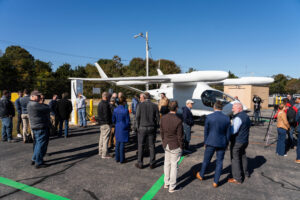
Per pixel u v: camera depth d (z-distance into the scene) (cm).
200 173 333
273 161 442
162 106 481
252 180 342
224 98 807
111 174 358
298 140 428
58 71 4022
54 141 597
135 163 418
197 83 883
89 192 290
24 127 555
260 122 1027
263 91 1911
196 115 859
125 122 403
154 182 327
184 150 500
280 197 285
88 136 667
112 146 535
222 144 298
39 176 345
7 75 2661
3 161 416
